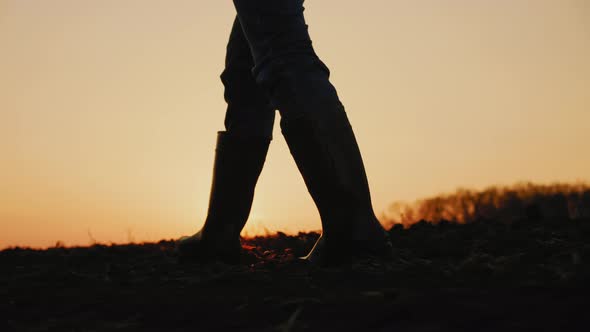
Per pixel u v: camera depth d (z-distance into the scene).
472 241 2.45
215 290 1.57
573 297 1.11
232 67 2.44
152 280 1.85
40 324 1.28
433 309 1.11
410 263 1.82
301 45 1.95
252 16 1.99
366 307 1.20
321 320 1.15
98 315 1.34
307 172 1.91
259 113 2.44
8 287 1.78
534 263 1.64
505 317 1.03
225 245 2.46
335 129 1.88
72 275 1.98
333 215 1.90
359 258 1.90
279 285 1.57
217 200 2.45
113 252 3.22
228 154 2.44
